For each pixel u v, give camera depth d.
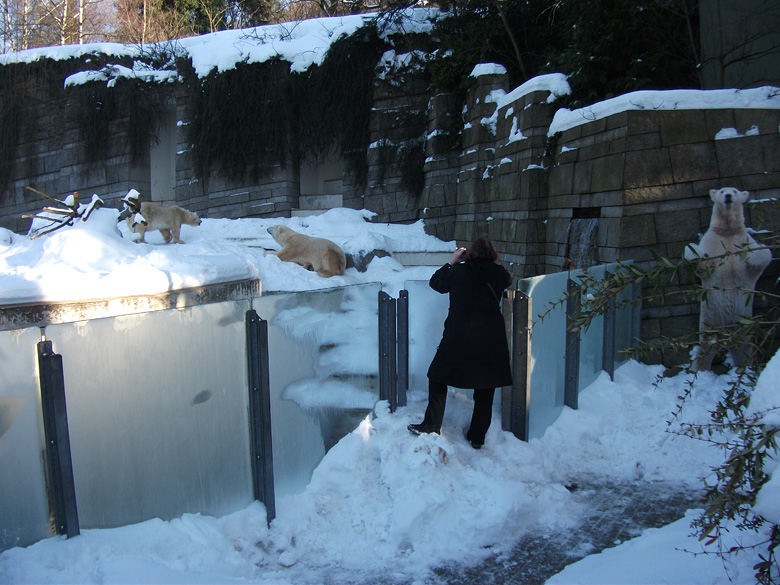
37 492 2.34
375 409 3.85
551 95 7.37
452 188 10.09
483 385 3.57
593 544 3.01
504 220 8.23
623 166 5.50
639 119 5.48
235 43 11.88
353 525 3.11
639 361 5.44
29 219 13.95
